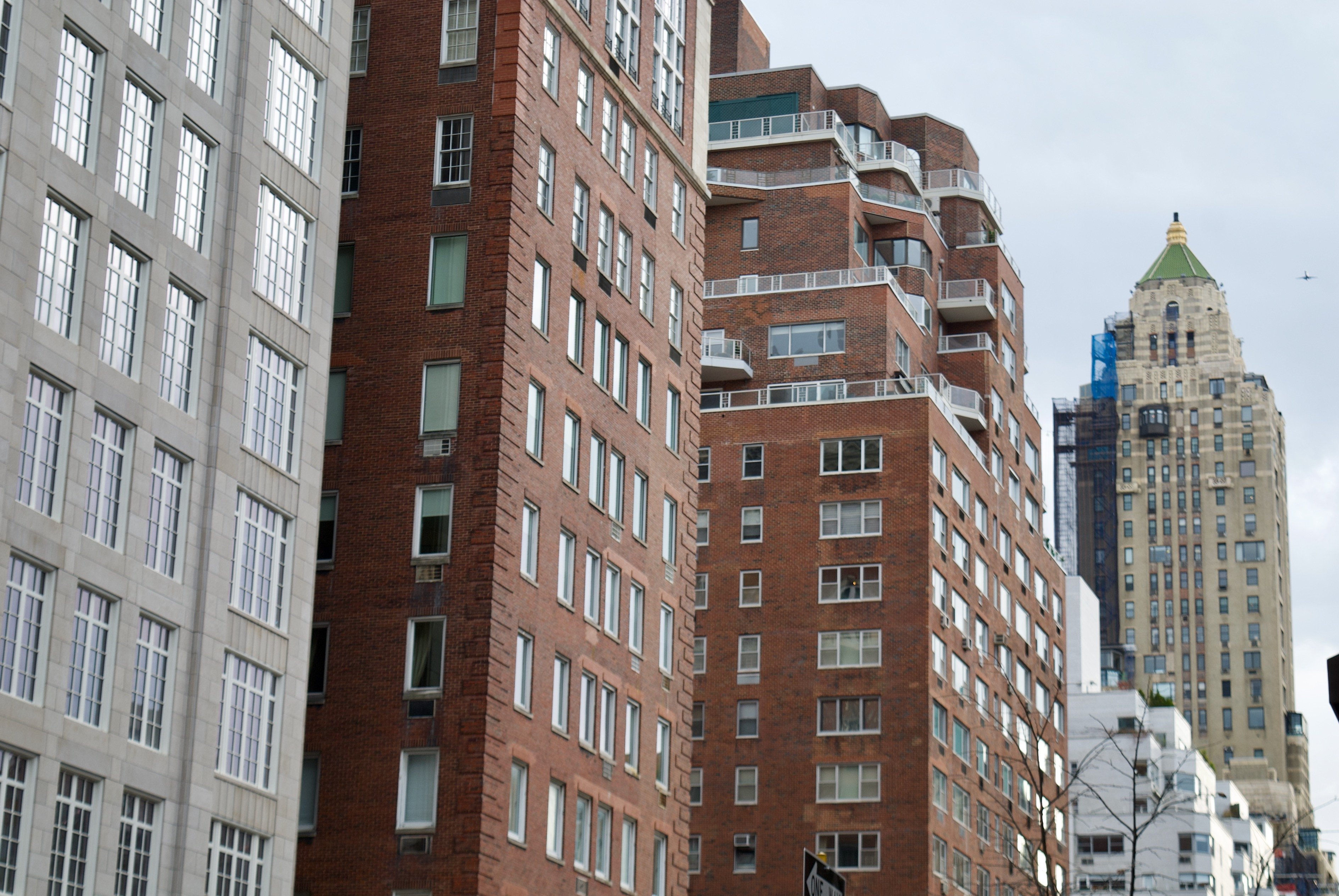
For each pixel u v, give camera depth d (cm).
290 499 5041
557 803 5975
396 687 5628
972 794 9888
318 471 5178
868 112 11700
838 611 9556
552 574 6044
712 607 9700
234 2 4969
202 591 4603
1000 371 11525
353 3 5797
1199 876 15738
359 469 5844
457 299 5922
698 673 9600
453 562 5697
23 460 4062
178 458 4609
